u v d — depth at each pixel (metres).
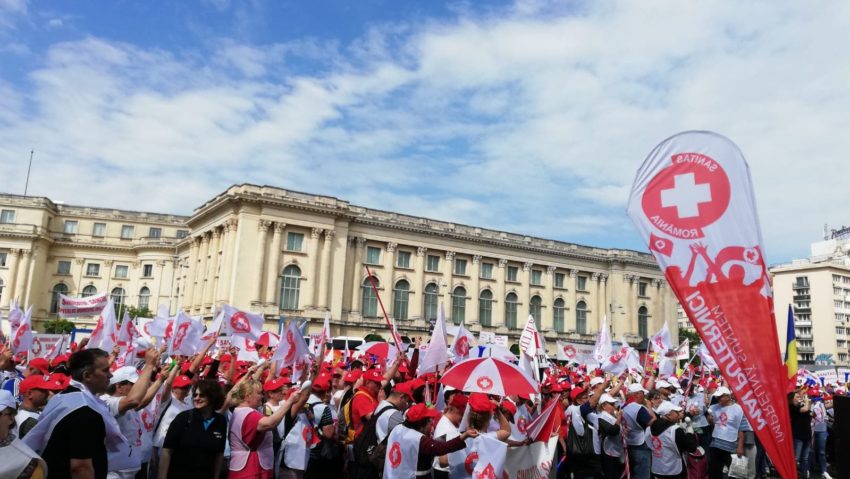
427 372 13.24
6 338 18.33
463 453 7.99
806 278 136.12
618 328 90.31
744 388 6.68
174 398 9.94
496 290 82.50
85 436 6.07
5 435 5.45
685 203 7.18
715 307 6.88
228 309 17.22
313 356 13.20
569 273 89.69
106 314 15.59
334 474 10.45
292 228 68.62
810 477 18.97
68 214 94.00
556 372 24.73
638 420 12.16
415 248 77.44
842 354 131.38
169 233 97.81
